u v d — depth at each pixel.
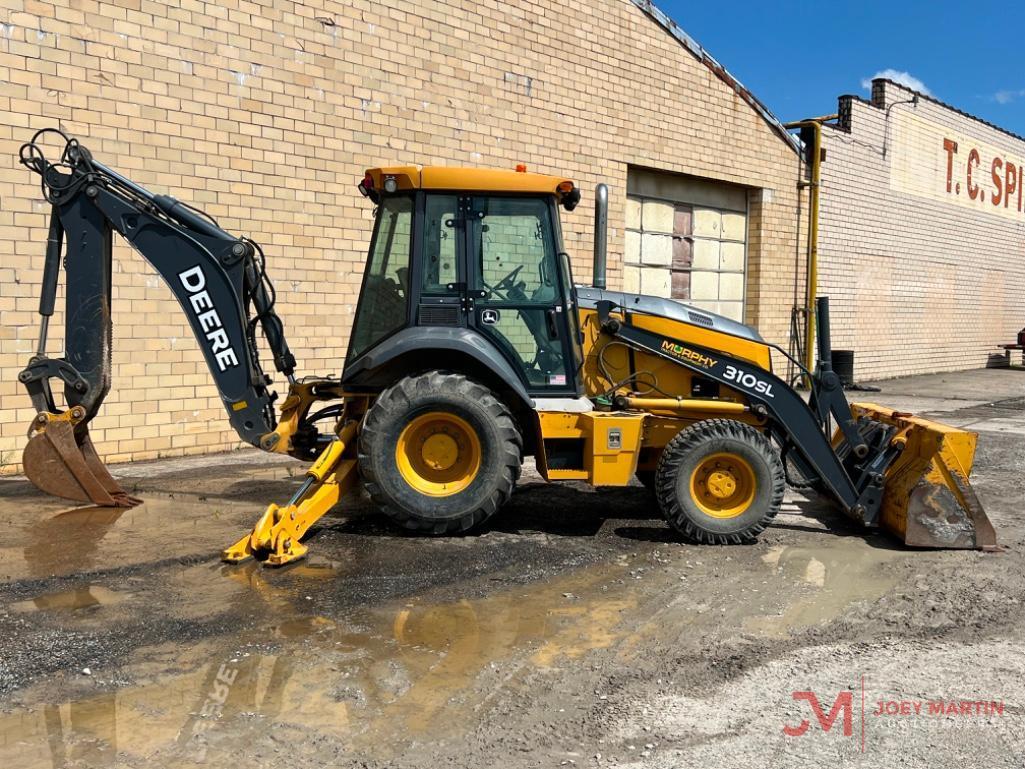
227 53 8.16
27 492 6.73
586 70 11.27
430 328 5.74
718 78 13.06
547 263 5.86
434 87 9.72
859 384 16.25
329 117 8.89
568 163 11.16
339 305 9.12
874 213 16.44
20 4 7.04
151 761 3.02
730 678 3.80
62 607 4.40
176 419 8.16
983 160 19.64
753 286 14.25
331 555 5.34
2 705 3.39
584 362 6.27
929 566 5.43
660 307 6.37
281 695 3.52
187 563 5.12
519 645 4.09
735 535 5.79
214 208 8.18
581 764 3.08
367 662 3.85
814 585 5.05
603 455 5.71
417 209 5.75
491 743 3.20
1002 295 20.91
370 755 3.09
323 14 8.77
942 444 5.77
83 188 5.87
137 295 7.82
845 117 15.70
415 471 5.67
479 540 5.75
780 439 6.29
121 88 7.58
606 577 5.12
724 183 13.62
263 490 6.93
